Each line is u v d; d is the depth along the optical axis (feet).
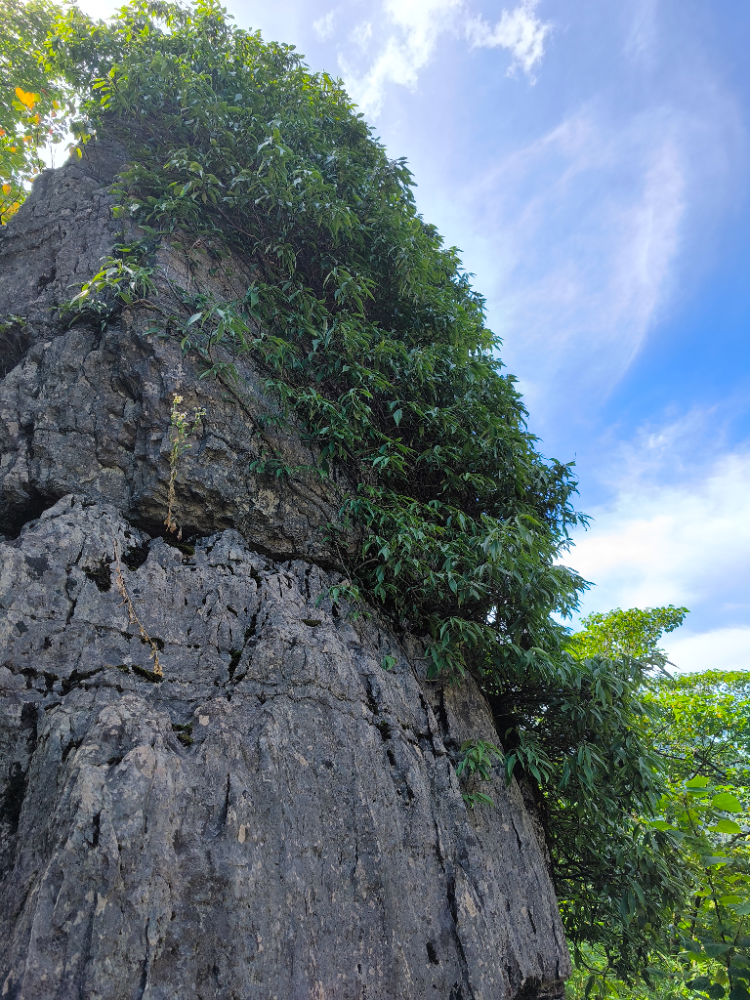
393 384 16.30
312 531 13.39
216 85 15.71
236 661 10.85
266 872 8.91
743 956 12.82
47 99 15.57
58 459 11.15
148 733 8.80
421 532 13.61
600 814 15.10
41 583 9.59
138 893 7.65
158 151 15.06
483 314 21.26
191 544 11.95
